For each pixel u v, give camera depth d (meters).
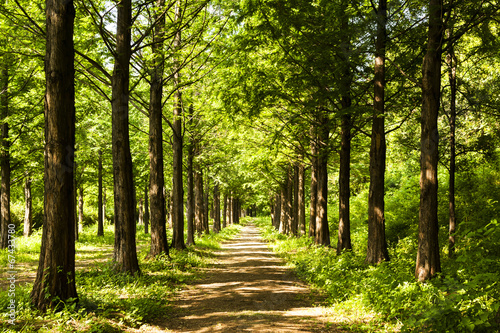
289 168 28.48
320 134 13.66
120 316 6.04
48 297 5.72
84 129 21.31
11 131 18.14
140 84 16.28
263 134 18.08
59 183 5.92
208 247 20.77
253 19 10.56
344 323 5.93
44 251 5.89
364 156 18.03
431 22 7.43
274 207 44.00
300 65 10.50
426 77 7.61
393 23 9.59
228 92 11.84
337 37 9.63
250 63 11.52
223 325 6.02
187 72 13.12
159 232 12.73
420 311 4.93
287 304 7.70
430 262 7.23
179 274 11.07
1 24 9.45
